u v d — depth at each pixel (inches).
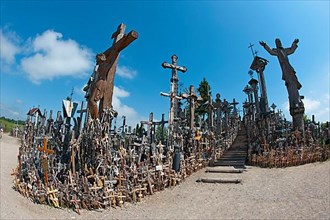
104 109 382.6
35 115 506.6
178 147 474.3
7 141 1090.7
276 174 454.3
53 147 406.6
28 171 352.2
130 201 339.9
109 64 397.7
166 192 388.8
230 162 598.9
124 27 426.9
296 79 633.0
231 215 283.6
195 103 662.5
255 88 888.3
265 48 695.1
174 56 596.7
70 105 469.7
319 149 506.3
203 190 396.5
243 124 1208.8
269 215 273.3
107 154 346.9
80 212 293.0
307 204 293.7
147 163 395.5
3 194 310.2
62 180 339.6
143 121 526.0
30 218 252.4
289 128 607.5
